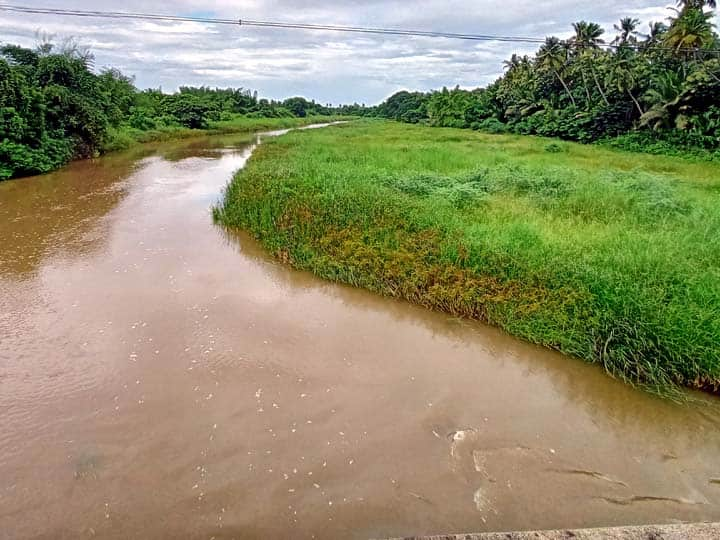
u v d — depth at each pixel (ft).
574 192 34.94
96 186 49.65
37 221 36.09
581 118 95.50
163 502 12.02
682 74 82.02
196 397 16.03
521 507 12.12
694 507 12.27
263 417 15.15
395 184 38.70
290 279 26.08
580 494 12.60
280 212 32.83
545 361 18.65
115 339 19.47
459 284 22.45
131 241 31.78
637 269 21.04
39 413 15.12
